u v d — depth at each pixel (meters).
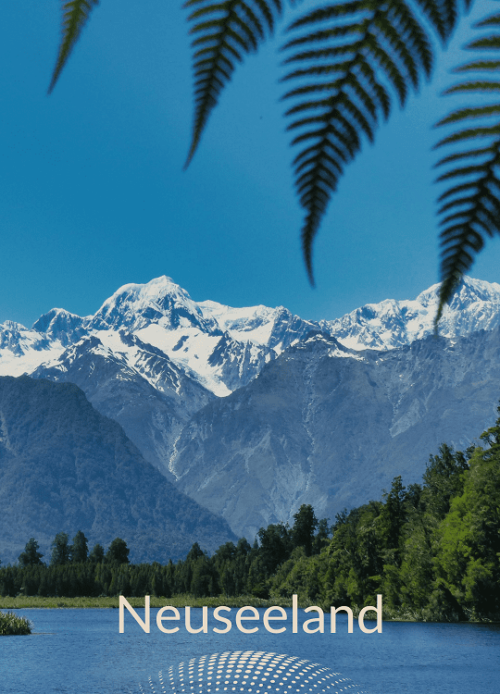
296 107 2.22
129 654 90.31
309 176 2.24
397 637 98.38
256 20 2.18
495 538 102.06
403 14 2.11
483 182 2.15
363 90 2.17
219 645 100.75
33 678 70.19
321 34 2.16
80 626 152.00
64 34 2.16
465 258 2.19
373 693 58.78
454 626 107.19
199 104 2.28
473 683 62.50
